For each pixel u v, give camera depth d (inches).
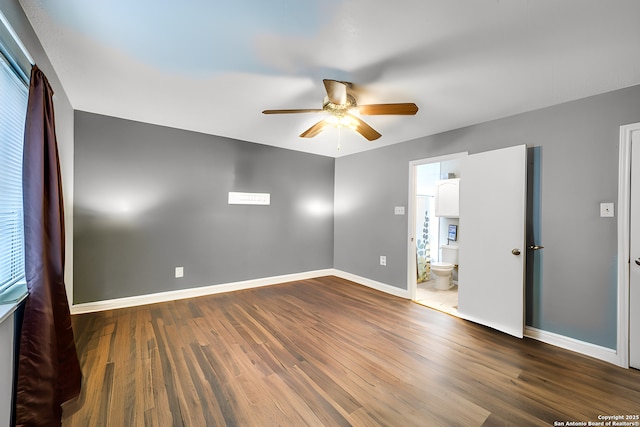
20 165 61.7
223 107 107.1
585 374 78.4
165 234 135.0
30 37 59.7
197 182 143.2
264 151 165.6
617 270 85.3
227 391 68.8
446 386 72.2
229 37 64.1
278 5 53.5
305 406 64.1
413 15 55.6
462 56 69.9
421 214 193.0
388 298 147.6
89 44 67.0
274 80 84.5
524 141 105.9
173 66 77.2
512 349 92.9
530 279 104.0
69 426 57.0
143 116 120.0
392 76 80.2
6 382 49.8
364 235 175.0
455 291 166.4
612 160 86.7
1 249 55.1
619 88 85.5
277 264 173.2
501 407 64.6
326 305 134.3
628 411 63.6
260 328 106.0
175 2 53.2
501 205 107.9
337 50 68.3
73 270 113.8
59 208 68.1
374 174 169.0
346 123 97.3
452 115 109.8
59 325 67.3
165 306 128.0
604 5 51.9
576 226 93.7
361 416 61.2
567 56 69.2
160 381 72.1
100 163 118.6
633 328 82.0
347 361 83.7
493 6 52.9
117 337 96.2
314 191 188.9
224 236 152.4
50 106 65.6
